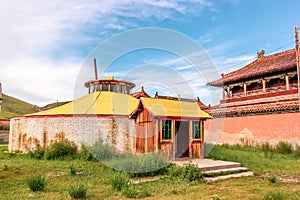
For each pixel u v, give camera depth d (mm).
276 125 18312
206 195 6941
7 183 8117
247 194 7090
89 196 6715
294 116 17250
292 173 10148
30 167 10578
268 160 12922
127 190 6938
